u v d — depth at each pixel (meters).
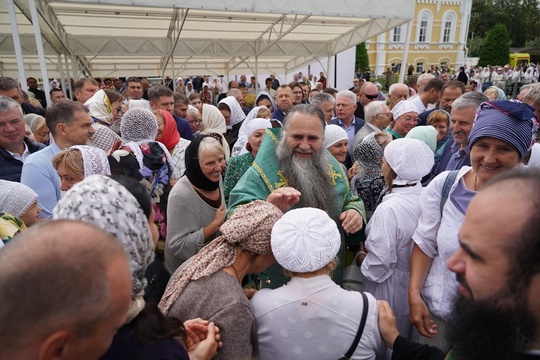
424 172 2.00
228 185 3.07
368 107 4.40
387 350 1.52
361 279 2.25
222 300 1.33
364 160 2.87
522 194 0.72
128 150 2.63
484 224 0.74
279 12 7.16
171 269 2.28
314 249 1.38
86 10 7.94
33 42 9.31
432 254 1.82
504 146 1.56
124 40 10.93
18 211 2.06
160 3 6.29
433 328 1.76
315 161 2.16
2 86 4.18
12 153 3.03
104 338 0.78
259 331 1.43
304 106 2.18
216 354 1.30
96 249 0.76
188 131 4.80
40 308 0.68
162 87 4.80
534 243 0.68
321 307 1.38
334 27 10.92
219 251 1.45
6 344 0.70
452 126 2.82
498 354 0.74
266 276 1.95
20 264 0.70
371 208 2.79
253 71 15.94
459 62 38.53
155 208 2.58
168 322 1.11
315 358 1.38
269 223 1.44
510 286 0.71
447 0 36.22
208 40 11.88
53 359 0.72
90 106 3.90
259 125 3.15
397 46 36.44
